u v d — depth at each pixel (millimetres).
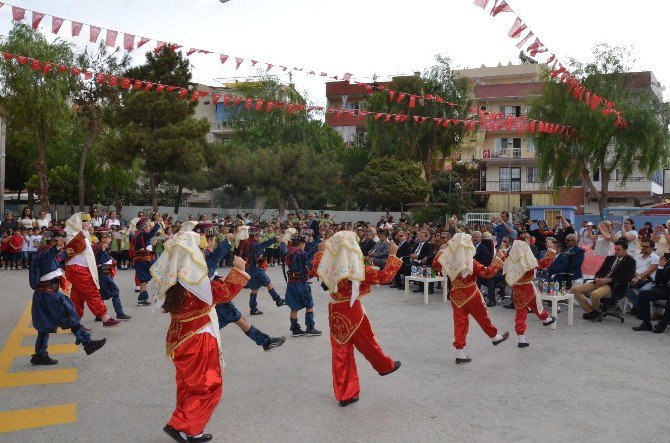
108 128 33594
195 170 31016
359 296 6145
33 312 7410
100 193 38625
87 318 10828
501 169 45188
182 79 29906
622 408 5914
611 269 11016
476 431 5254
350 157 43438
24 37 26453
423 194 38625
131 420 5562
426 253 15352
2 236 20438
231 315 6621
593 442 5020
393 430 5277
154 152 28922
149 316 11070
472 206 37469
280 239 11094
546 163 25422
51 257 7496
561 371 7336
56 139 32625
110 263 10562
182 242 5172
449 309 12242
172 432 4770
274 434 5195
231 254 18969
